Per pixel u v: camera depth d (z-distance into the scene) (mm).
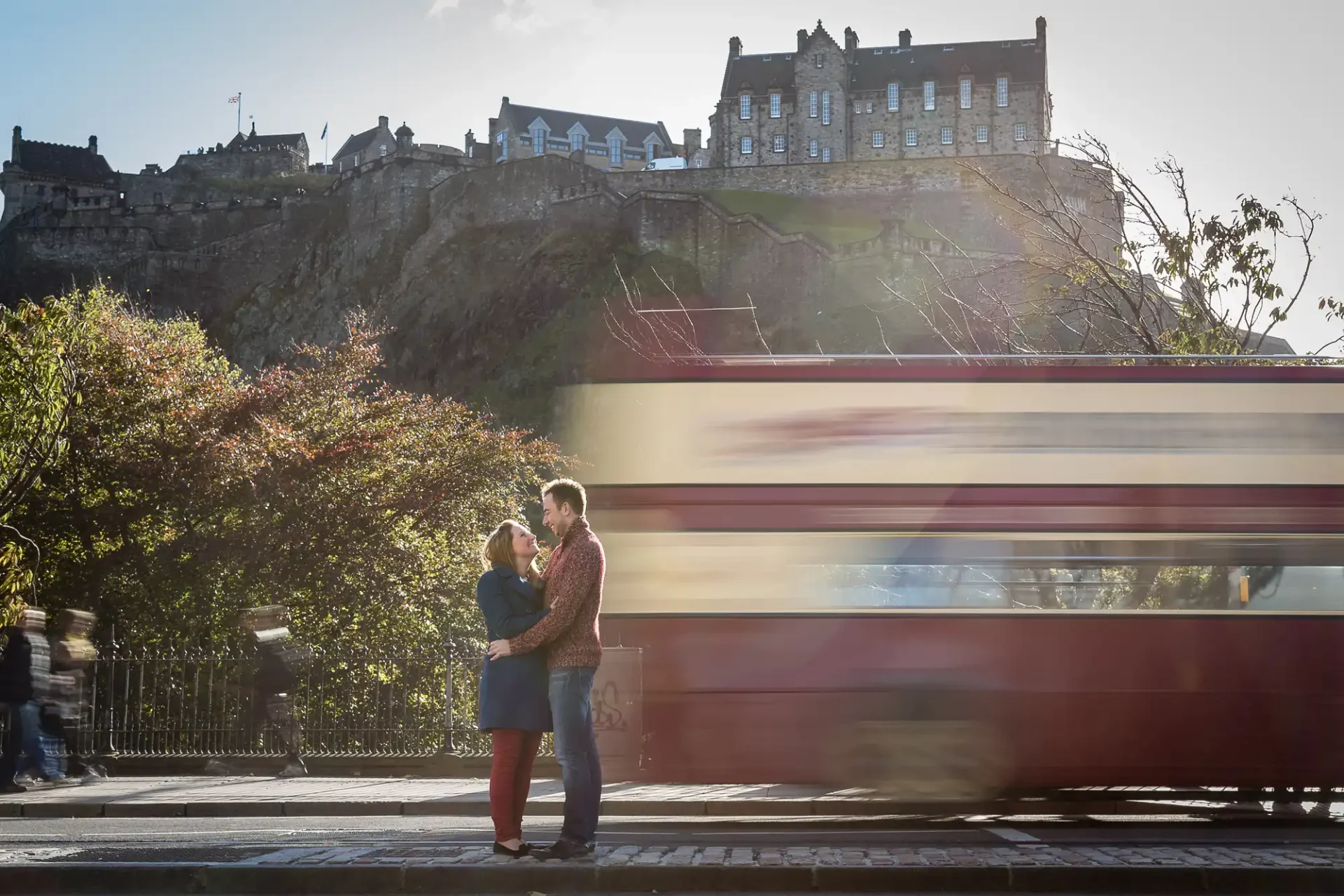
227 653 19266
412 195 133500
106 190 159250
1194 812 12336
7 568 17391
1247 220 21359
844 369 10836
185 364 27094
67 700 15508
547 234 121812
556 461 29125
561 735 7797
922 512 10570
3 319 18062
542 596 8008
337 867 7305
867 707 10328
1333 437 10727
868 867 7289
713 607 10492
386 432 26969
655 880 7312
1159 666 10398
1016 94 133125
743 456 10695
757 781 10320
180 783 15766
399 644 25469
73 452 23266
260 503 24891
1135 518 10562
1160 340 22969
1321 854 7859
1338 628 10438
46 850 8594
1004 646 10398
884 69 137625
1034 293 34844
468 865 7320
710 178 120438
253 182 156000
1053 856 7742
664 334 22234
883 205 114812
